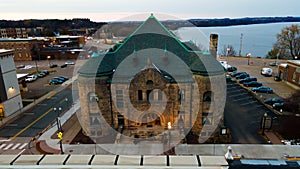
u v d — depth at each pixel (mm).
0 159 10164
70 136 36688
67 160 9977
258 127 38375
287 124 37781
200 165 9398
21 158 10195
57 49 117312
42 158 10180
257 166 9023
